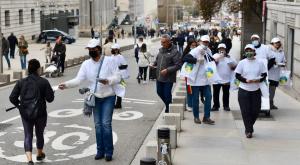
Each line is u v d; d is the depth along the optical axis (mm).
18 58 38750
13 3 54094
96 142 11180
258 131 12469
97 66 9828
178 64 13477
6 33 52312
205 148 10820
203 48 12852
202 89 14258
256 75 11516
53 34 60969
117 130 13250
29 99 9586
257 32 43875
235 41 73938
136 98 19484
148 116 15445
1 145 11500
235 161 9836
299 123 13453
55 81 25516
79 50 52094
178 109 13820
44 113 9828
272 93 15227
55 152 10914
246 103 11656
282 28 23812
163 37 13508
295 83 19828
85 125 13883
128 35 88875
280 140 11570
